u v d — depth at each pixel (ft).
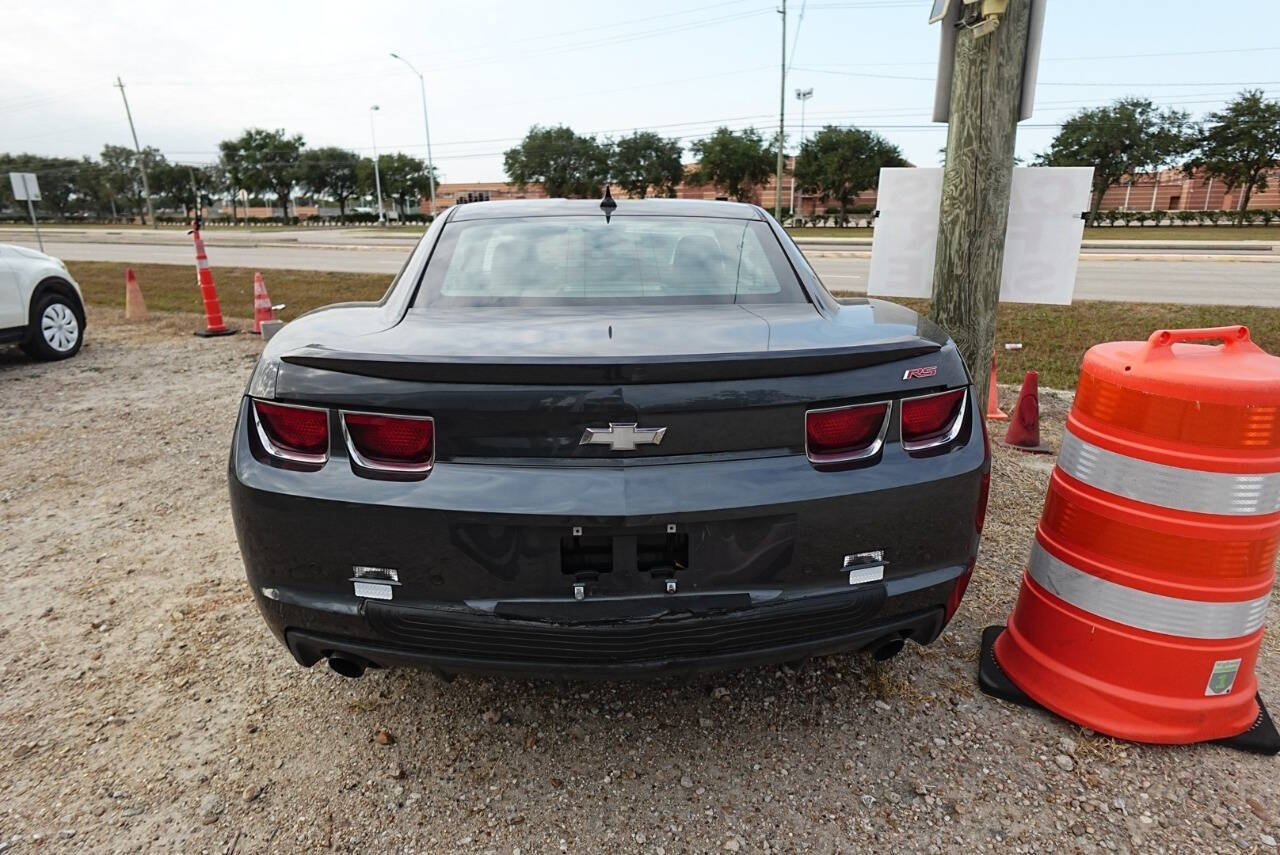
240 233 163.63
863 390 6.38
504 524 6.06
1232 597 7.34
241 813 6.93
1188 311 30.86
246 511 6.55
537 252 8.78
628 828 6.74
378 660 6.66
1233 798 7.05
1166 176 253.03
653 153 254.27
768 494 6.16
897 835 6.64
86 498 14.39
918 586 6.80
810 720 8.09
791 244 9.41
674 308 7.83
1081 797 7.06
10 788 7.23
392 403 6.10
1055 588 8.15
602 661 6.40
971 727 7.98
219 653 9.39
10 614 10.30
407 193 318.65
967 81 11.57
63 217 356.38
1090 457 7.78
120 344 30.45
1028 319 30.27
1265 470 7.08
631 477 6.07
